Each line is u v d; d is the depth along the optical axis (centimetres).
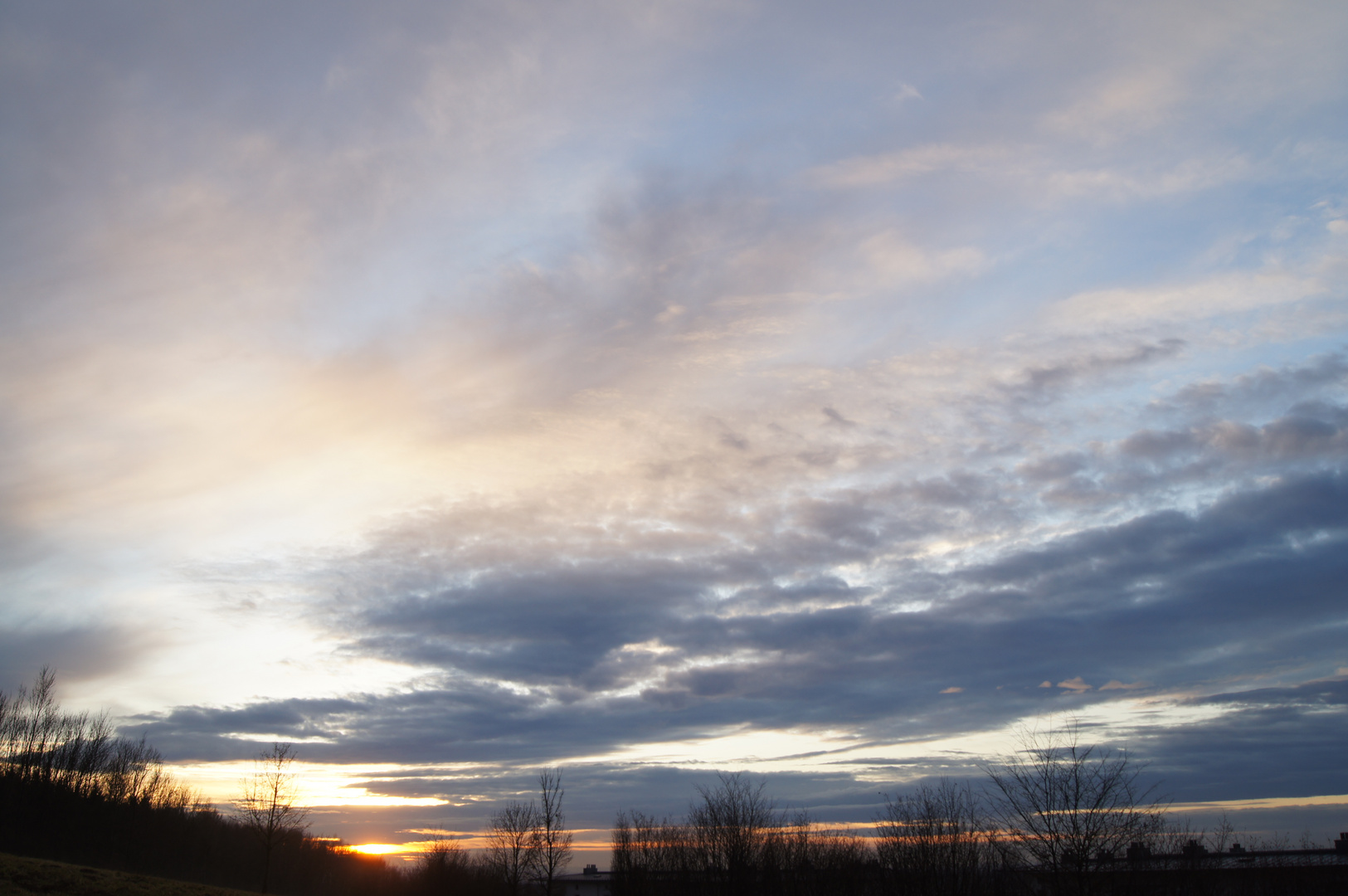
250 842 10681
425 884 11162
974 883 4262
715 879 6003
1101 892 2866
